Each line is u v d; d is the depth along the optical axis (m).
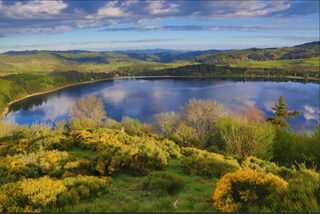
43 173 12.09
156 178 9.50
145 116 84.38
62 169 12.45
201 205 7.01
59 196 8.02
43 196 7.80
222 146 30.89
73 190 8.42
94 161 13.05
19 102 136.75
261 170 13.19
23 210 7.26
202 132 37.44
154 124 58.38
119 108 100.69
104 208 6.13
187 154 20.92
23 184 8.57
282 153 24.30
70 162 12.73
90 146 20.36
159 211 5.78
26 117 96.94
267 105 93.19
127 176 12.44
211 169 12.78
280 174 11.27
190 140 33.88
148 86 180.12
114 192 9.57
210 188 9.58
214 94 125.25
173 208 6.18
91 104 74.38
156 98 120.94
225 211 6.12
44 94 163.88
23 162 12.59
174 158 18.89
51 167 12.44
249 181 6.82
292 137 23.97
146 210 5.81
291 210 5.06
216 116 40.50
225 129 29.92
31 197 7.76
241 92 131.12
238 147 24.08
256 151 23.47
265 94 122.06
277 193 6.11
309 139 21.08
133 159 13.63
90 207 6.29
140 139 23.53
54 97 147.75
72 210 6.47
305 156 19.69
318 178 6.20
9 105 128.25
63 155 14.53
